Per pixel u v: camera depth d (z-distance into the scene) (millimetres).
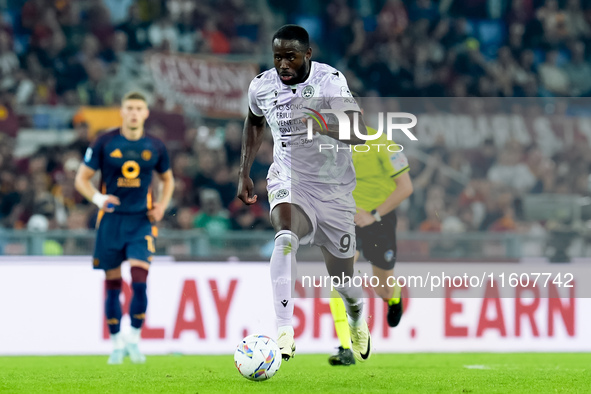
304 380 16141
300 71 16250
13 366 21906
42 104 42250
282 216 15852
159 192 24828
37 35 43656
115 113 39312
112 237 23578
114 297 23578
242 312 28531
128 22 45375
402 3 48938
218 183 37125
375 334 28172
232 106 42750
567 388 15109
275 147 16922
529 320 29234
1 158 36562
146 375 18078
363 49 47219
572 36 51375
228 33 48219
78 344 27719
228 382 15773
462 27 48688
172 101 42031
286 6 50594
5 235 27797
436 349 28703
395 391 13953
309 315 28234
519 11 50875
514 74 48219
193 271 28375
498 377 17609
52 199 35281
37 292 27625
